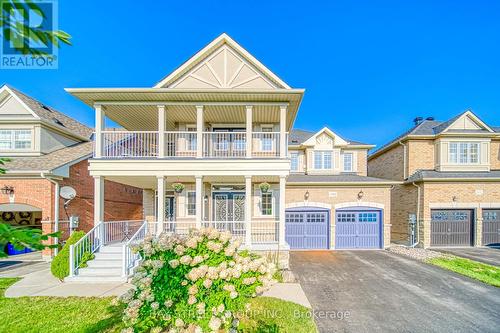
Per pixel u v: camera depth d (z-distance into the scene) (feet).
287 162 37.42
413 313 22.82
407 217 61.62
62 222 45.09
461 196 56.08
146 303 13.56
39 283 29.73
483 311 23.34
